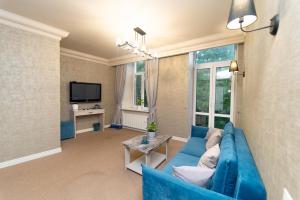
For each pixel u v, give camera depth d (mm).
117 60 5480
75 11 2445
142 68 5383
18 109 2725
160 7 2324
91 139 4254
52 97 3154
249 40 2172
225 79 3736
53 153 3205
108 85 5785
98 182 2252
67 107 4645
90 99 5051
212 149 1718
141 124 5188
